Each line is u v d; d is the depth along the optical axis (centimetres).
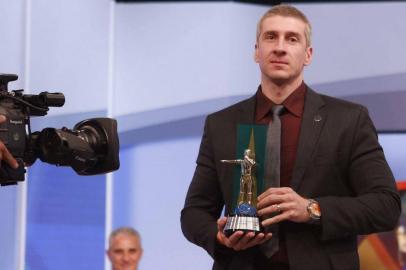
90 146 322
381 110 643
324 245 327
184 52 661
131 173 655
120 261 618
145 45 665
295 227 327
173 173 654
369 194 327
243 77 658
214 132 355
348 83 648
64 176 645
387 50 647
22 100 308
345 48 651
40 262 635
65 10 649
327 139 335
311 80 651
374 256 616
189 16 663
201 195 356
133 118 659
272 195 311
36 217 637
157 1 666
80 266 644
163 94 660
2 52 627
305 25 345
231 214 322
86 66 653
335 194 334
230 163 336
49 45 641
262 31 345
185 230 352
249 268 330
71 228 645
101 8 660
